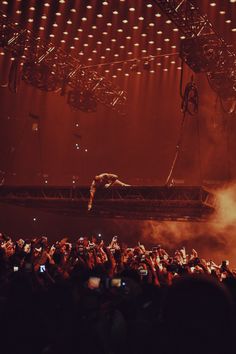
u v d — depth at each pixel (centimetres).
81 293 340
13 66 1642
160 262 936
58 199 1883
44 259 672
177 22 1420
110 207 1838
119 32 1686
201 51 1434
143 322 332
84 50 1823
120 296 388
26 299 340
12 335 331
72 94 1956
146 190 1698
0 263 617
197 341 206
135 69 1842
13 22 1623
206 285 205
